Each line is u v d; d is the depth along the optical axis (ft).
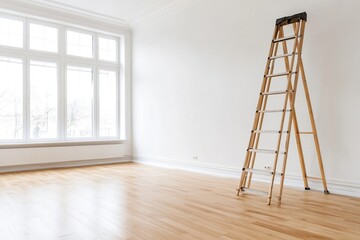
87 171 18.61
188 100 18.51
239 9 15.47
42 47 20.71
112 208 9.98
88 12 21.02
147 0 19.04
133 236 7.38
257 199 11.07
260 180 14.43
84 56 22.58
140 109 22.85
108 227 8.07
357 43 11.32
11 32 19.54
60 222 8.54
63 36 21.49
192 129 18.21
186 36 18.69
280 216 8.93
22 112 19.80
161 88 20.72
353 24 11.42
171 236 7.36
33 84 20.29
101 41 23.48
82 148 21.15
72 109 21.97
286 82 13.39
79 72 22.34
